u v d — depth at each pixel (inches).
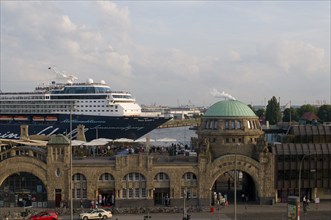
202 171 4493.1
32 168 4394.7
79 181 4421.8
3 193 4441.4
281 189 4586.6
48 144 4392.2
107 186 4451.3
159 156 4827.8
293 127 4766.2
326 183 4628.4
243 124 4643.2
